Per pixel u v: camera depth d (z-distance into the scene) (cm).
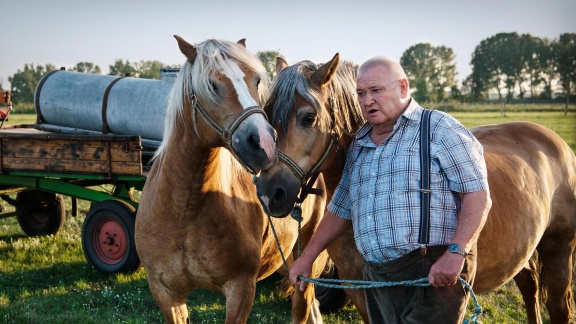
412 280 250
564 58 8175
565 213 403
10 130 815
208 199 319
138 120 614
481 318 522
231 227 328
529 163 378
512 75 8425
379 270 260
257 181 286
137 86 634
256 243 346
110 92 640
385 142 259
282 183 274
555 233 404
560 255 408
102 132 654
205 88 275
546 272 414
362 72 261
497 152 369
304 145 278
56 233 852
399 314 262
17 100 6831
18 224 941
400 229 246
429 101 8094
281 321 530
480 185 243
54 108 676
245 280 342
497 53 8344
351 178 272
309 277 285
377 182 254
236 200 338
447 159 244
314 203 416
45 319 509
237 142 267
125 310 548
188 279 337
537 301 450
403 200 246
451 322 247
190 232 322
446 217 246
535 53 8275
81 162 603
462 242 236
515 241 342
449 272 233
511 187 349
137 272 643
